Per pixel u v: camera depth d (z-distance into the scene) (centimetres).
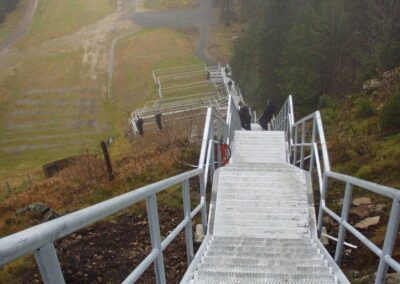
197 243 518
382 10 1902
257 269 351
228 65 3709
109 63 4506
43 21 6012
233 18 5222
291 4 2689
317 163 588
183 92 3472
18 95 3981
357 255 448
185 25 5353
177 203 668
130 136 2311
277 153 983
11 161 2941
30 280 500
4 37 5609
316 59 1950
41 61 4675
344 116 1031
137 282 470
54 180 1023
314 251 416
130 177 859
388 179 587
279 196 568
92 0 6612
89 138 3162
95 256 529
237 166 716
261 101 2614
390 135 752
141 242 559
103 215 177
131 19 5741
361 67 1686
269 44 2586
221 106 2862
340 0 2086
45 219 739
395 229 255
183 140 1050
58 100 3872
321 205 477
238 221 518
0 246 107
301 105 1975
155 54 4522
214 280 319
